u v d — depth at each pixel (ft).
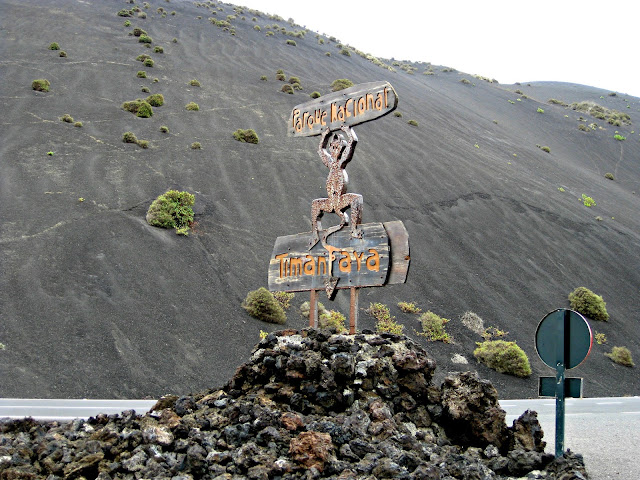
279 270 26.68
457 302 111.14
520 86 520.42
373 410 18.83
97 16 278.05
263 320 90.33
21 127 148.46
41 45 223.71
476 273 124.26
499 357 88.43
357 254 24.12
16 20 249.96
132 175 132.87
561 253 144.36
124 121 166.91
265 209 132.87
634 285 139.54
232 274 102.73
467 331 101.65
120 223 108.58
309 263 25.67
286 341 21.53
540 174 214.07
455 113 277.03
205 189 135.33
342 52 325.42
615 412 37.47
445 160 189.16
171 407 20.83
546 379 18.95
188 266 100.73
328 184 25.71
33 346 69.67
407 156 184.55
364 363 20.25
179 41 269.64
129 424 19.10
